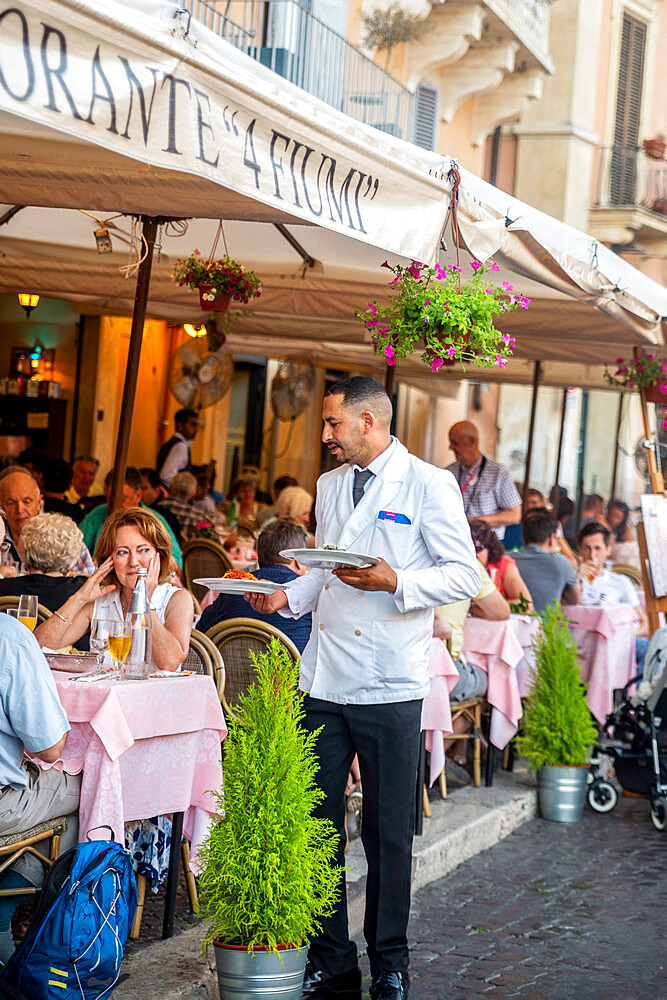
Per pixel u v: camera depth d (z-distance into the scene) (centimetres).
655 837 750
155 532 505
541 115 2288
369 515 434
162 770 461
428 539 429
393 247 452
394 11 1675
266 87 361
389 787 429
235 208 589
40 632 496
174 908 473
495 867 662
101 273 931
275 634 547
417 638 432
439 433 2208
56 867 382
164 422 1809
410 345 563
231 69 344
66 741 430
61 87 289
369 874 436
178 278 863
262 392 1961
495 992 477
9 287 993
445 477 434
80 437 1585
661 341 845
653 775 783
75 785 427
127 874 388
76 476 1191
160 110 319
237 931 414
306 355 1328
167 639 491
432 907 583
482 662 777
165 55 319
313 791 424
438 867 633
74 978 369
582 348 1039
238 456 1972
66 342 1582
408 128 1773
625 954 533
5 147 468
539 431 2309
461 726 793
